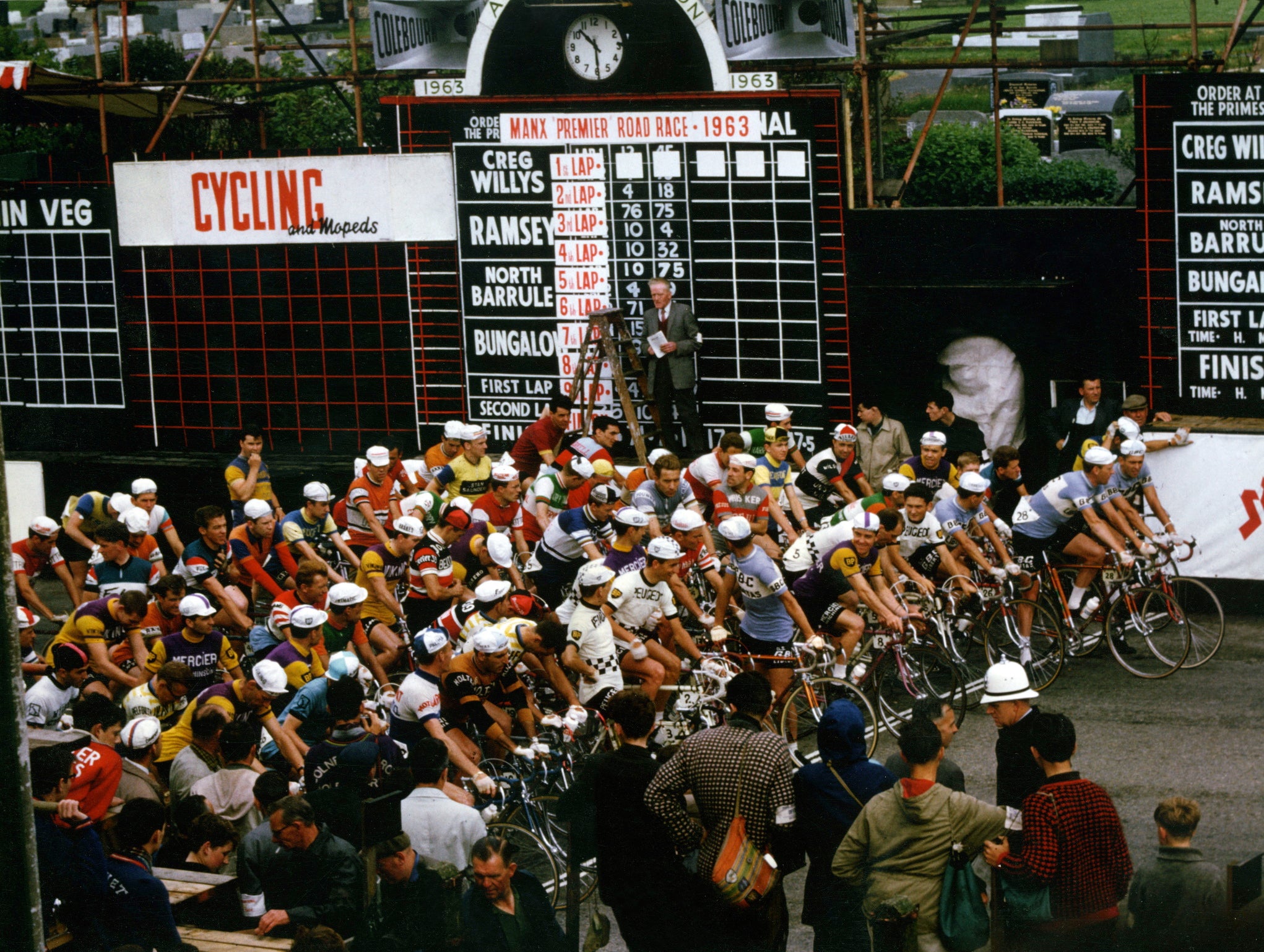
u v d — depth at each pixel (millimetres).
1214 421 12328
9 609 4539
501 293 14062
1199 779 8609
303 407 14758
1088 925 5648
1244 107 11914
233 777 7383
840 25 12898
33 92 15266
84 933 6012
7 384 15359
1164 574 10719
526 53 13664
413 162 14023
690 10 13141
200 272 14781
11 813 4566
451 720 8070
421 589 9938
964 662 9914
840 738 6094
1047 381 12828
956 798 5699
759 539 11039
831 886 6039
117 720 7527
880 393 13250
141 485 12172
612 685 8617
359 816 6246
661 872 6039
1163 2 21031
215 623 10641
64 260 15055
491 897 5871
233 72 19797
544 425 12508
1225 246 12164
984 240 12750
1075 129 19000
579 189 13656
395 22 13906
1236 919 5758
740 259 13383
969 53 20578
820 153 13031
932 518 10391
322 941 5449
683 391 13445
